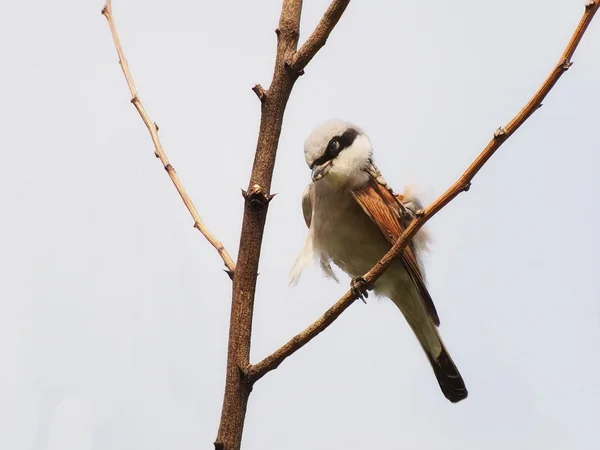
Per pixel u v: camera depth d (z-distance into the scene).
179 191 6.14
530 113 4.93
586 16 4.73
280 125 5.51
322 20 5.45
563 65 4.79
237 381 5.24
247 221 5.38
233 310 5.34
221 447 5.10
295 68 5.52
